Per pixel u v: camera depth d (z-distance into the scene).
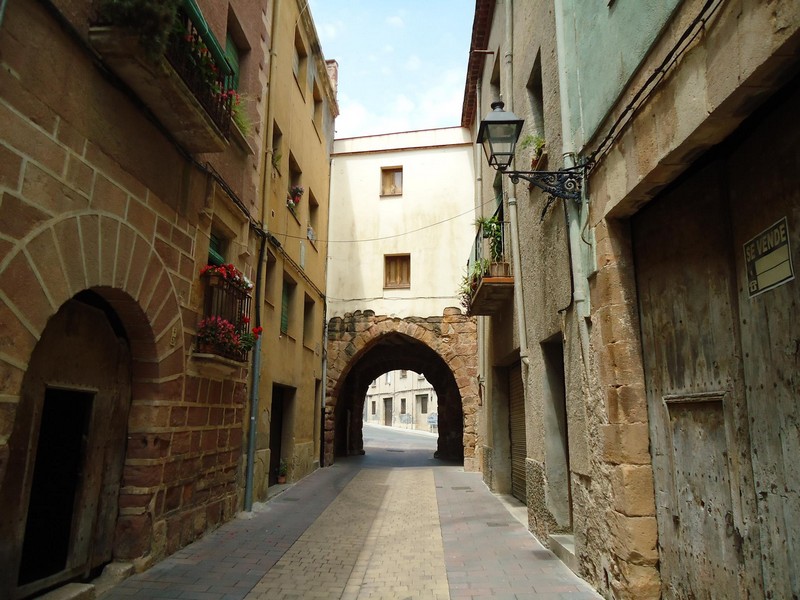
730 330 3.39
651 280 4.30
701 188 3.72
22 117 3.52
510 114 5.32
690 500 3.77
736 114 3.01
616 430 4.41
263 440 9.38
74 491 4.69
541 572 5.41
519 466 10.00
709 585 3.54
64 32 3.90
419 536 7.11
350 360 15.92
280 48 10.56
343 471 14.34
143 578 5.01
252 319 8.69
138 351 5.36
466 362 15.62
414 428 43.78
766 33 2.57
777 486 2.94
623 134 4.20
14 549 3.94
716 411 3.52
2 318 3.34
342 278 16.42
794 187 2.84
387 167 17.06
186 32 4.87
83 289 4.16
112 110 4.50
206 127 5.33
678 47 3.37
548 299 6.39
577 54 5.26
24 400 4.05
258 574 5.29
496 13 10.37
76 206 4.05
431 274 16.22
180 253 5.79
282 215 10.71
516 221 8.21
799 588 2.76
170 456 5.66
